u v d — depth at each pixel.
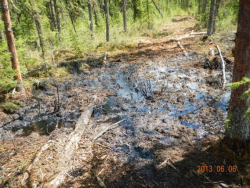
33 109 7.06
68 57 12.99
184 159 4.02
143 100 7.00
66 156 4.28
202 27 18.77
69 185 3.59
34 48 13.38
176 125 5.32
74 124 5.88
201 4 26.73
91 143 4.79
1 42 8.62
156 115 5.94
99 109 6.66
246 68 3.37
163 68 10.06
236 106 3.67
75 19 19.91
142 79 8.94
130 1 22.92
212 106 6.12
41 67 10.84
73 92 8.24
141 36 17.69
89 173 3.85
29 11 9.59
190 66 9.91
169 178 3.62
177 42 14.60
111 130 5.34
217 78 8.12
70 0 16.28
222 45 12.26
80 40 13.81
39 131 5.69
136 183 3.58
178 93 7.20
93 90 8.27
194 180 3.51
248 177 3.41
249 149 3.84
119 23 21.55
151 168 3.89
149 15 20.61
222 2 17.36
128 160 4.15
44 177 3.73
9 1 8.59
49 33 12.62
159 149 4.42
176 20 27.98
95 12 20.16
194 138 4.68
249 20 3.17
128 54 13.21
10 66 7.93
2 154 4.62
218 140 4.34
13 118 6.55
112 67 11.08
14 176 3.82
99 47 14.77
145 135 5.00
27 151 4.62
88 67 11.34
